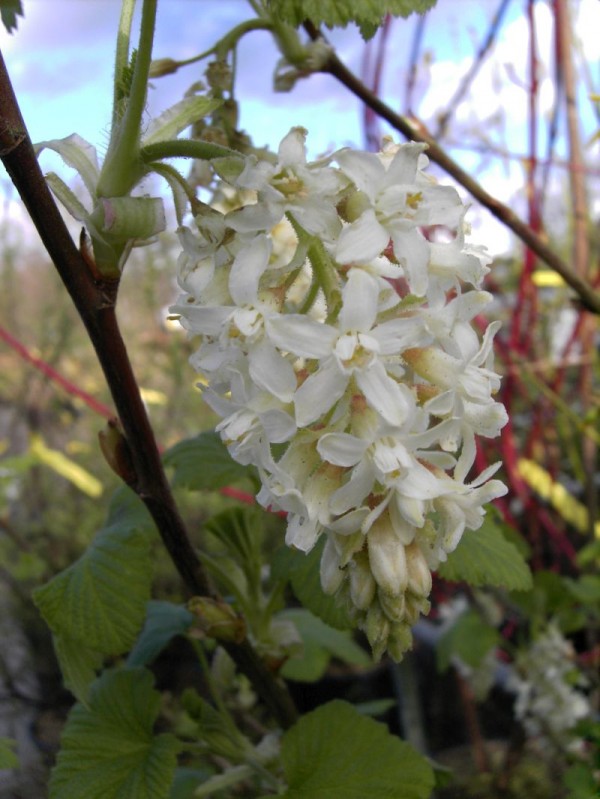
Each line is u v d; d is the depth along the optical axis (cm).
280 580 14
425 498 8
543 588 23
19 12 10
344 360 7
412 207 8
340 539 8
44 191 9
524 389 27
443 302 8
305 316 7
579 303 17
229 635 12
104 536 13
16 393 42
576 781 17
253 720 20
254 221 8
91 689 13
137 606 12
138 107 8
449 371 8
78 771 12
